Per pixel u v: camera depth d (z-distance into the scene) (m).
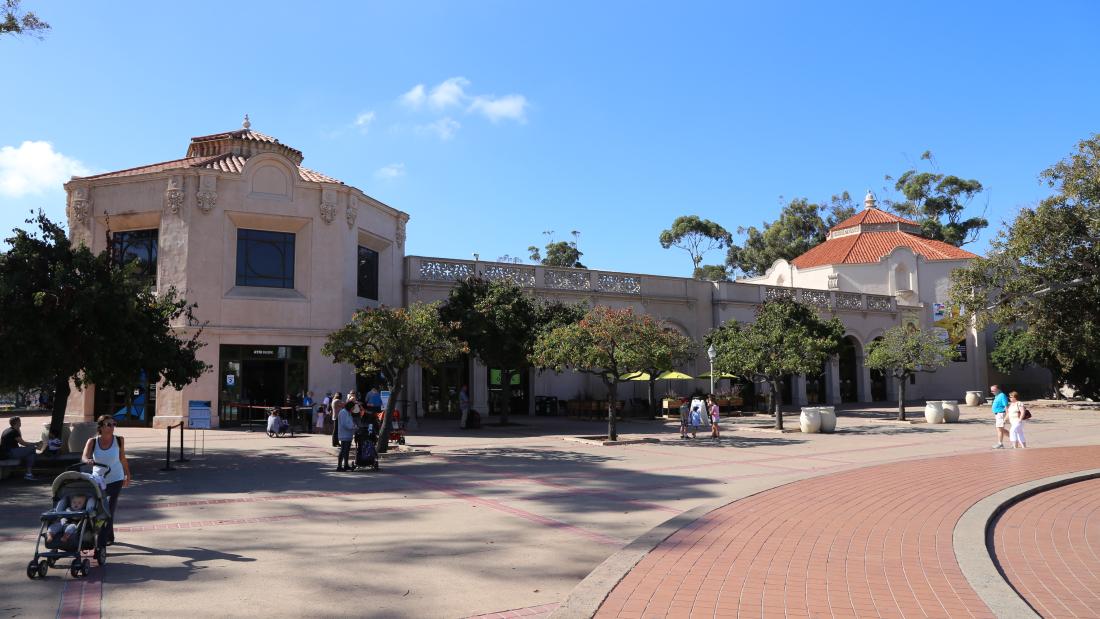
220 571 6.64
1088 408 37.28
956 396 45.66
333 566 6.86
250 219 24.72
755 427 25.86
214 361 23.64
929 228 65.31
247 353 24.20
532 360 21.95
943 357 28.95
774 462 15.57
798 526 8.58
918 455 16.98
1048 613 5.79
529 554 7.42
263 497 10.91
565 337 19.88
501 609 5.64
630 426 26.50
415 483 12.44
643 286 35.41
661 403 33.59
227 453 17.03
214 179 24.12
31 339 12.97
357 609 5.60
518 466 14.83
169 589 6.06
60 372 13.71
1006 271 19.11
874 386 44.84
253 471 13.91
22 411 38.75
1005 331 42.72
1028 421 29.02
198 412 16.33
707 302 37.53
